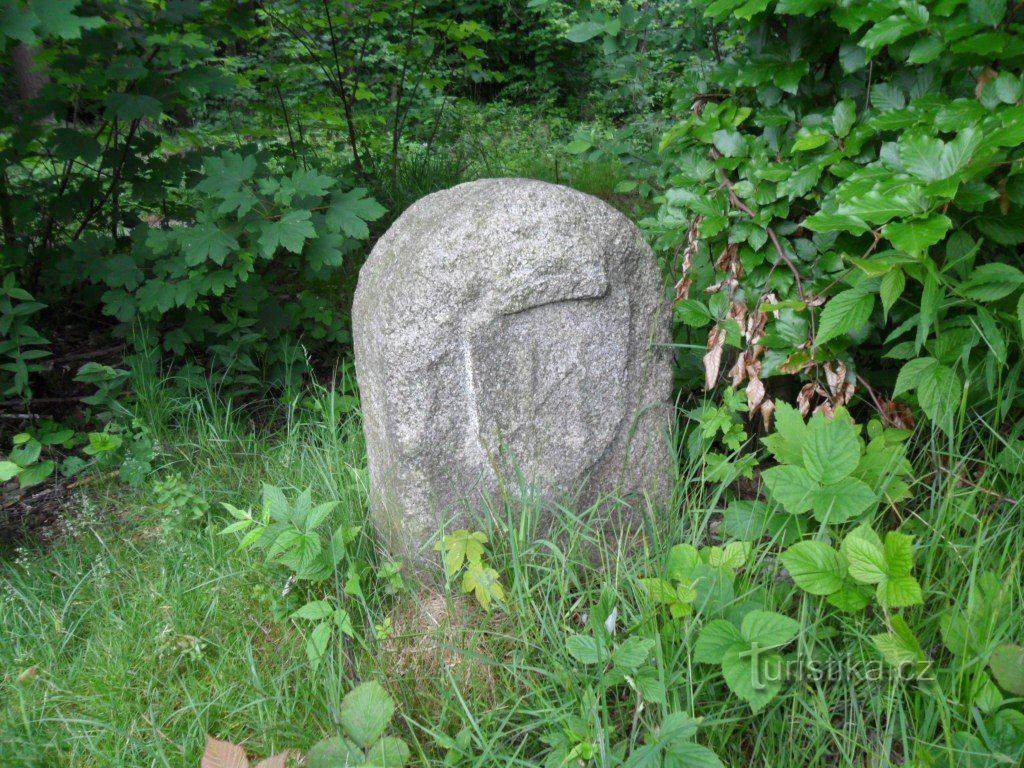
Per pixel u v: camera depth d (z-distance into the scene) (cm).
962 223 209
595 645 187
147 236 334
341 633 211
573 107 1135
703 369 298
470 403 225
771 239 246
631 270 236
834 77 250
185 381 337
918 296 230
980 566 200
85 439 332
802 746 181
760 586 203
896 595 171
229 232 321
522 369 228
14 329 321
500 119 942
